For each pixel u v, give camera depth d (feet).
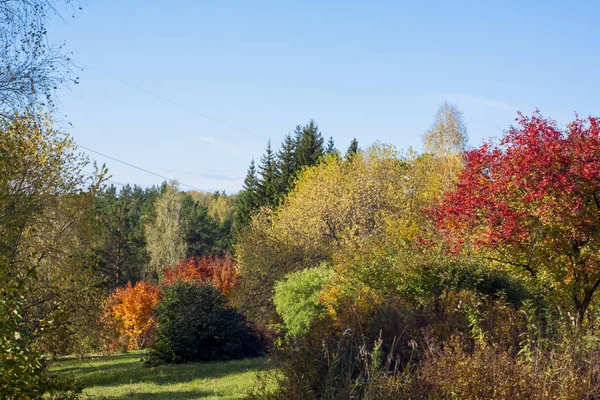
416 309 33.78
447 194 43.91
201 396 46.62
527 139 38.70
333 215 112.06
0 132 44.96
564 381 19.06
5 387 17.88
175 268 146.82
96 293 57.98
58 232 55.67
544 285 39.32
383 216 103.30
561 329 23.88
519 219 38.58
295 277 73.00
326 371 24.30
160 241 191.31
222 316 78.28
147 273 189.78
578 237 37.55
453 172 122.21
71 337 55.06
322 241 110.93
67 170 56.80
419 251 45.60
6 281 22.13
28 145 50.83
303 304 68.18
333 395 22.21
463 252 43.50
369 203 112.98
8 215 41.68
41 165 53.26
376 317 30.71
